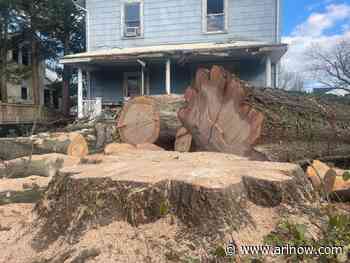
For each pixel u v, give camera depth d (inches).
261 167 89.5
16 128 510.9
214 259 62.6
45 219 86.2
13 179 151.3
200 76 177.3
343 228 72.8
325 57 697.0
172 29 481.1
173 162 101.1
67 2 598.5
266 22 446.0
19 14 586.2
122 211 74.0
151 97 221.8
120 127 224.4
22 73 633.0
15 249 80.1
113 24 503.5
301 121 166.9
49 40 669.3
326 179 121.0
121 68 496.1
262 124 152.1
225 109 164.7
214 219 67.0
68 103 692.7
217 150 166.4
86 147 227.1
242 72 457.1
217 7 465.4
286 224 70.1
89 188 78.1
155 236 68.4
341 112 188.1
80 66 464.1
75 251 69.2
